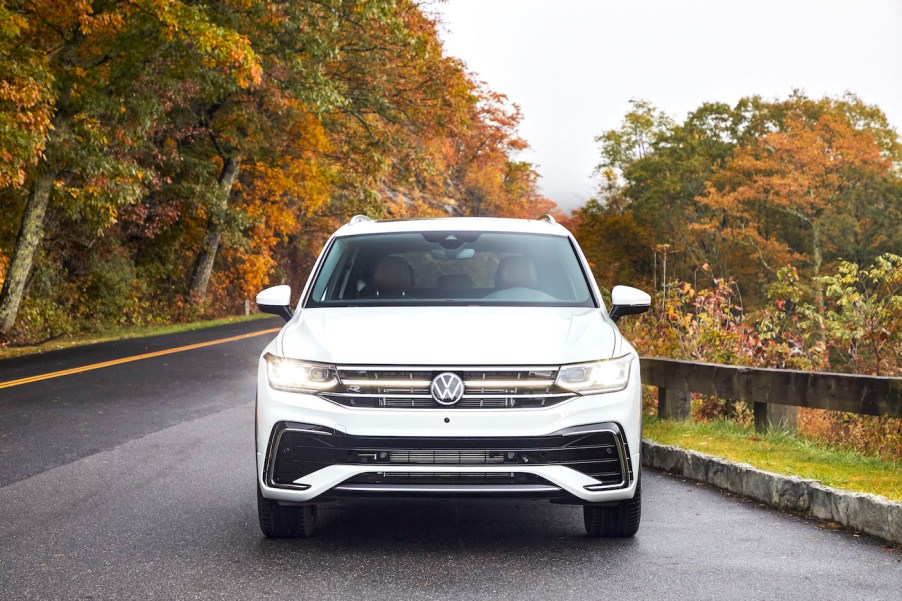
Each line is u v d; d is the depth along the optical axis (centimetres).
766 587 488
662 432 923
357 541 584
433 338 541
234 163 3700
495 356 525
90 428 1057
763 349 1204
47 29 2292
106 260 3275
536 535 600
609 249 6906
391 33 2770
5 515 655
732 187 6272
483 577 505
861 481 665
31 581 500
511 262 650
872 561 537
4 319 2369
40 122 1950
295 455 531
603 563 533
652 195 6469
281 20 2534
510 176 8650
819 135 5875
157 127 3189
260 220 3947
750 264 6031
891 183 5694
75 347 2269
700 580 500
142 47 2292
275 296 632
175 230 3634
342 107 3481
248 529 613
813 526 620
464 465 518
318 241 5294
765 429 911
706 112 6756
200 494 722
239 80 2194
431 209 6850
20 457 882
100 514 657
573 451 525
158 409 1216
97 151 2328
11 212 2652
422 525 629
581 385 529
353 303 627
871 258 5703
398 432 517
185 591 483
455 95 3647
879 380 782
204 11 2284
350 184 4012
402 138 3775
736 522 632
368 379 526
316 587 488
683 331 1298
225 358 1964
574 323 573
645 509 670
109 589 486
